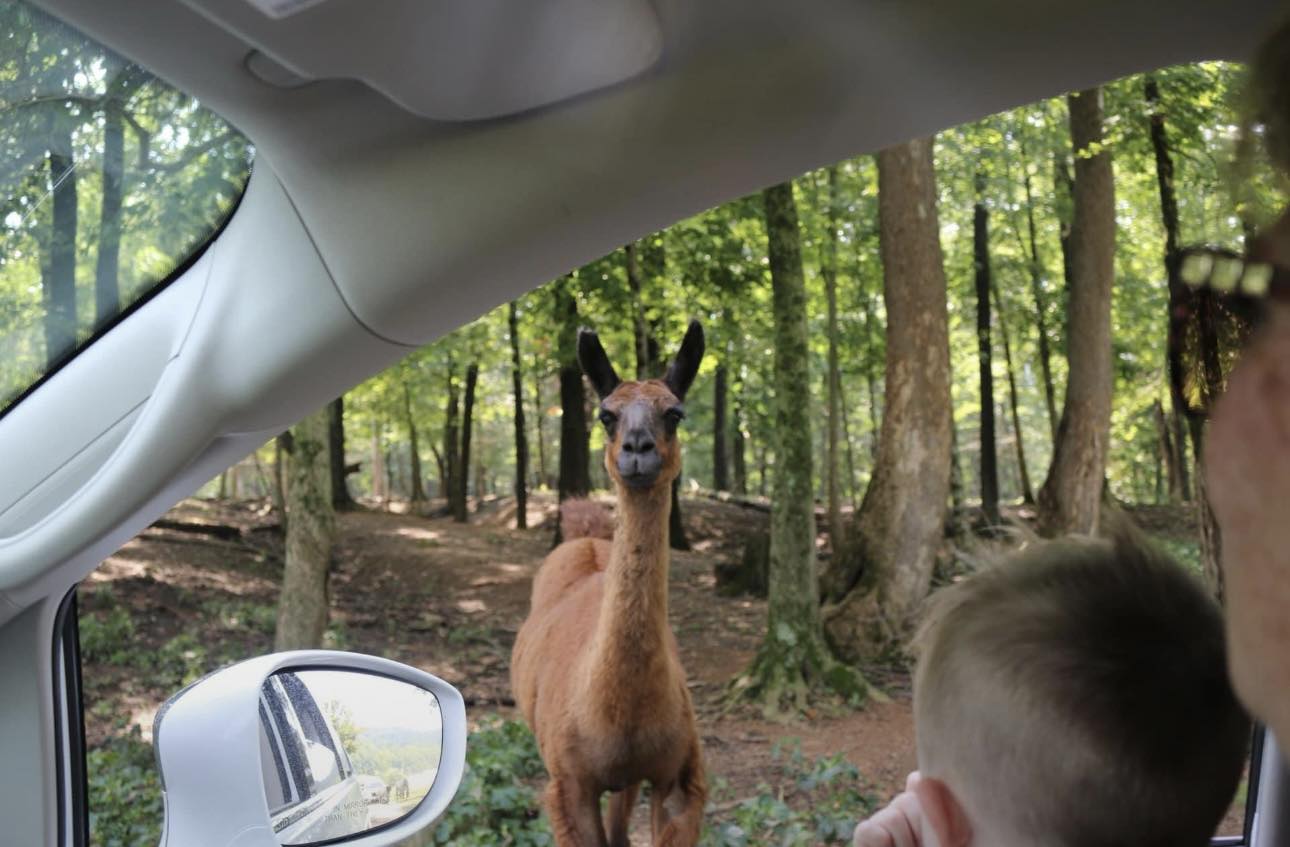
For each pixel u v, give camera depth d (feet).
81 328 6.13
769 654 29.27
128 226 5.95
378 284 5.41
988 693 2.23
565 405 47.88
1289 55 1.52
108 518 5.92
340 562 42.06
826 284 43.62
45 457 5.94
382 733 5.97
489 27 4.32
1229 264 1.60
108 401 5.88
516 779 21.93
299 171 5.37
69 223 6.00
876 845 2.51
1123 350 47.57
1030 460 69.36
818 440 55.31
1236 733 2.19
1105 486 39.19
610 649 13.15
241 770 4.98
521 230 5.24
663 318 41.27
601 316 42.16
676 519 47.78
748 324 42.37
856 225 43.06
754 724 28.04
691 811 14.06
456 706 6.31
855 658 31.78
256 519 45.88
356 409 57.00
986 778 2.28
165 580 37.04
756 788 23.93
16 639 6.41
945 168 45.80
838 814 21.71
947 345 33.19
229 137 5.65
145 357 5.84
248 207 5.74
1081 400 38.55
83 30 4.62
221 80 4.81
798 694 28.45
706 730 27.86
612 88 4.91
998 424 70.44
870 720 27.96
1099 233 38.45
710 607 38.68
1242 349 1.56
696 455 71.05
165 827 4.91
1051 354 53.11
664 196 5.25
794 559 29.45
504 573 42.04
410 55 4.43
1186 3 4.58
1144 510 43.88
